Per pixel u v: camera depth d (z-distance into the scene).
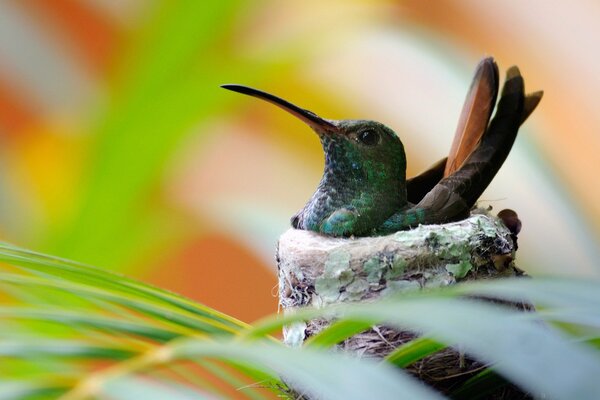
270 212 1.40
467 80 1.42
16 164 1.40
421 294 1.00
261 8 1.39
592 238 1.40
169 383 1.07
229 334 1.26
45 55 1.42
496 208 1.41
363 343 1.29
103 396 0.84
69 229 1.34
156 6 1.32
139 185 1.34
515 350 0.82
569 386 0.76
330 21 1.39
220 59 1.33
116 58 1.33
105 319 1.25
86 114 1.37
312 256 1.31
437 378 1.29
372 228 1.32
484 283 1.00
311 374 0.81
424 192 1.34
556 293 0.95
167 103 1.33
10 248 1.26
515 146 1.40
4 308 1.11
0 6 1.42
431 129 1.43
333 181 1.33
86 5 1.42
